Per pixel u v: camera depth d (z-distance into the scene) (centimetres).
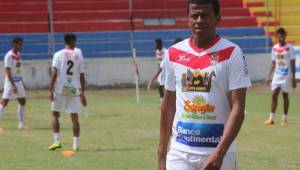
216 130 1278
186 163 1297
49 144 3391
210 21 1256
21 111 4128
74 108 3139
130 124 4216
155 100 5991
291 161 2812
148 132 3822
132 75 7481
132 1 8419
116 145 3322
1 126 4222
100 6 8294
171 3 8494
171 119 1341
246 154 3000
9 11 8050
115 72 7444
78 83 3148
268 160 2836
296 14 8562
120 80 7450
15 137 3688
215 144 1281
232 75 1250
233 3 8650
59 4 8194
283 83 4128
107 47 7944
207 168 1216
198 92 1280
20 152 3131
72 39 3106
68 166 2727
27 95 6581
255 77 7712
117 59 7438
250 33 8325
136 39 8031
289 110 5012
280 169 2622
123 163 2783
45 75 7200
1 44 7538
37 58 7619
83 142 3434
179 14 8419
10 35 7769
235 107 1240
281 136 3609
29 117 4734
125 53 7950
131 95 6550
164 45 8050
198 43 1280
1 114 4191
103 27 8100
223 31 8269
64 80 3116
